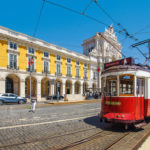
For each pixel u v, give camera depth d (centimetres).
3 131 545
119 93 595
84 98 2627
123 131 571
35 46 2792
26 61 2645
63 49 3362
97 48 4297
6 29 2383
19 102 1931
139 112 594
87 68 3991
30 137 480
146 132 565
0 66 2283
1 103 1758
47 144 421
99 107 1462
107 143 435
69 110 1218
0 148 390
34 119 788
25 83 2836
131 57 635
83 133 534
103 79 671
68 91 3625
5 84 2514
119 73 609
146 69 665
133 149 393
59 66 3266
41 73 2872
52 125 649
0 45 2298
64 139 465
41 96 3091
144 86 646
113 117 575
